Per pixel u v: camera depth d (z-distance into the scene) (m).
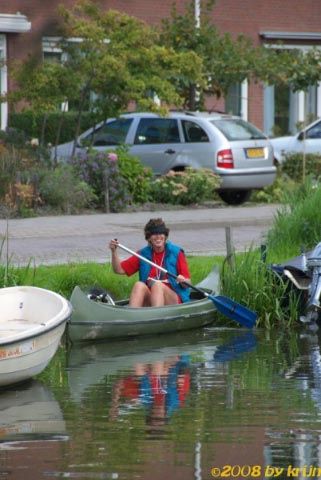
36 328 15.14
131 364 16.67
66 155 34.72
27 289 16.95
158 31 38.97
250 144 34.69
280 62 41.19
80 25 33.06
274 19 49.12
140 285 19.06
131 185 33.66
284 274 20.33
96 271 20.89
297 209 24.91
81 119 36.91
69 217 31.02
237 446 12.11
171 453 11.88
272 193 36.50
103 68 32.97
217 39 40.62
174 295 19.25
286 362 16.80
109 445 12.21
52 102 33.41
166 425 13.02
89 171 32.91
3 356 14.70
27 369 15.14
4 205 30.91
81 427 12.98
